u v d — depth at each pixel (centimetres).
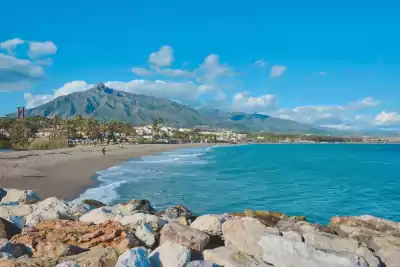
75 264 612
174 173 4712
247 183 3797
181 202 2527
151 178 4009
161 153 10656
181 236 800
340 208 2508
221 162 7244
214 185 3522
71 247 729
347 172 5438
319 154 11869
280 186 3628
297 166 6550
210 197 2781
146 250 696
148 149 12344
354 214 2303
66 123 14738
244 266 698
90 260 645
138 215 955
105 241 787
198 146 18650
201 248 795
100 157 7269
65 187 2962
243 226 852
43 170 4147
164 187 3262
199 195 2862
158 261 680
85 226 862
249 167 6069
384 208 2539
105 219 986
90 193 2748
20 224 965
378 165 7006
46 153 7688
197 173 4800
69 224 888
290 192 3234
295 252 745
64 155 7162
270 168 6006
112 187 3130
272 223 1153
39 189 2784
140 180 3769
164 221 956
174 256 681
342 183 4038
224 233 851
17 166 4447
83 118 16400
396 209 2497
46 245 738
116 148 11438
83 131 15825
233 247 803
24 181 3161
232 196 2873
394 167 6500
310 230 955
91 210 1107
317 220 2102
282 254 747
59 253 713
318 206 2566
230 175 4628
